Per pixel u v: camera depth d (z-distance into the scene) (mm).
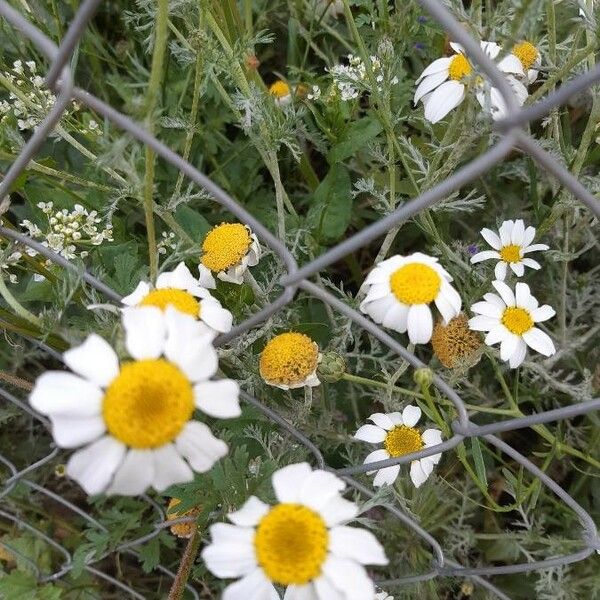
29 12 250
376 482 195
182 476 116
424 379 149
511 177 268
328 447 230
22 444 272
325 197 252
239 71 211
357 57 233
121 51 288
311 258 245
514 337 189
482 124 179
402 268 161
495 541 245
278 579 123
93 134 220
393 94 248
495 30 192
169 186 273
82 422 112
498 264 211
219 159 300
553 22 205
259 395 222
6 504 275
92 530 252
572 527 241
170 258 197
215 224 277
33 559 263
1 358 262
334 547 124
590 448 229
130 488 113
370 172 262
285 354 181
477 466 171
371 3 230
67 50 113
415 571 224
